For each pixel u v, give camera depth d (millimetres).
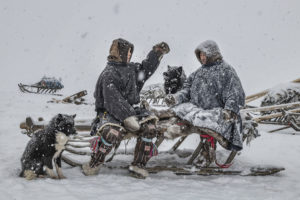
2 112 10117
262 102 9688
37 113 10320
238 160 4742
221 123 3660
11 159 4270
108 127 3428
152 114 3652
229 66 3910
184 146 6203
